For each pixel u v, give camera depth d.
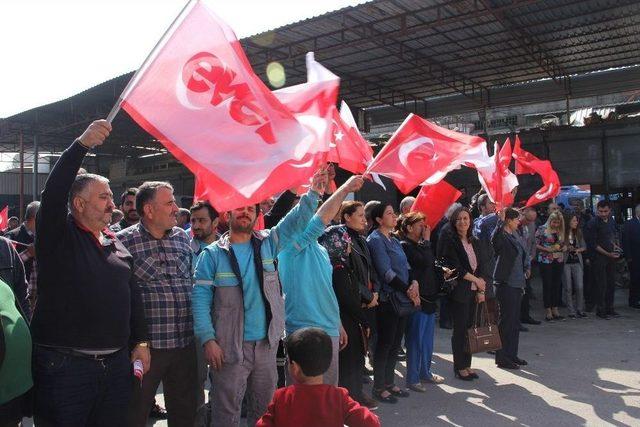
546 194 8.62
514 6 11.95
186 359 3.59
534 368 6.53
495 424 4.79
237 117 3.15
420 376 6.01
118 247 3.12
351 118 5.55
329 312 4.06
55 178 2.72
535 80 19.17
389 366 5.50
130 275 3.11
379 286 5.27
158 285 3.47
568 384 5.89
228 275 3.45
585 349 7.38
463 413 5.06
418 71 17.70
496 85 19.75
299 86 3.63
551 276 9.41
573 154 15.31
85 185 2.89
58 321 2.81
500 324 6.57
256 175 3.12
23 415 2.84
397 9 12.71
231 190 3.05
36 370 2.83
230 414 3.37
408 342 5.77
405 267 5.39
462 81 18.91
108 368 2.91
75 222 2.94
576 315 9.73
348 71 17.53
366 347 4.68
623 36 14.94
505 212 6.64
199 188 3.89
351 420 2.39
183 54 3.05
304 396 2.42
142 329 3.21
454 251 5.94
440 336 8.48
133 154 29.28
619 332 8.39
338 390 2.47
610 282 9.71
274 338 3.48
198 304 3.43
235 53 3.17
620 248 11.33
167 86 3.00
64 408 2.79
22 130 23.91
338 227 4.70
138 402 3.35
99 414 2.92
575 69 17.95
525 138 15.91
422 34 14.46
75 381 2.81
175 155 2.98
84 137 2.73
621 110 18.00
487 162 6.10
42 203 2.75
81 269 2.84
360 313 4.55
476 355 7.25
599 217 9.66
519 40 14.68
